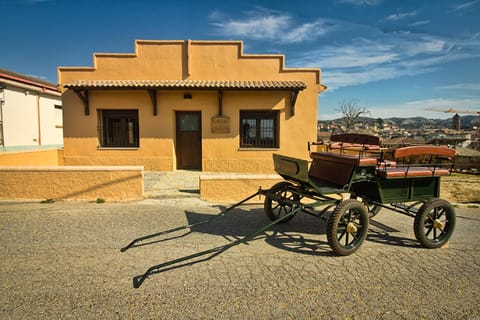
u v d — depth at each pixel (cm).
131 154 1044
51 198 650
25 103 1357
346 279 332
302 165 411
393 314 268
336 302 286
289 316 262
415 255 404
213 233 475
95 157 1041
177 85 941
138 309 270
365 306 279
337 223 385
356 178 421
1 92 1236
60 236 447
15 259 368
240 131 1071
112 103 1027
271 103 1050
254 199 664
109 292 297
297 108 1062
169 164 1049
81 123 1031
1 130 1244
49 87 1470
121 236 452
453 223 439
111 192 655
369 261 381
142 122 1034
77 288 303
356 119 3872
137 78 1043
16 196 649
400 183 443
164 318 257
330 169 468
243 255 393
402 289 312
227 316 261
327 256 395
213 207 625
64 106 1027
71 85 924
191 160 1104
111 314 261
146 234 462
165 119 1038
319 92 1077
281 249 416
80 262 362
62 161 1117
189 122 1091
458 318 264
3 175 645
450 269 362
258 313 266
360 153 491
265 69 1065
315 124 1068
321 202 424
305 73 1063
